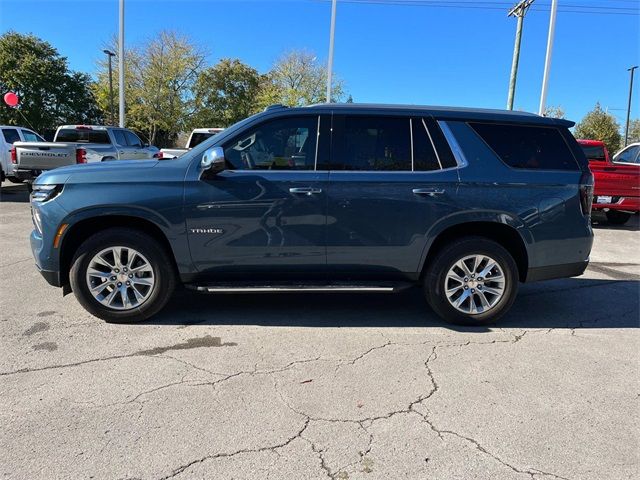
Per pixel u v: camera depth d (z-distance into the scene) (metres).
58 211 4.12
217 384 3.35
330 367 3.65
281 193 4.21
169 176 4.20
